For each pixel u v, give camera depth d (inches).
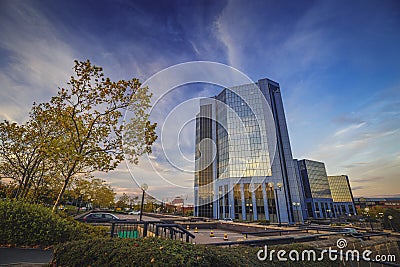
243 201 1118.4
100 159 267.1
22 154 347.9
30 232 195.6
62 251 128.6
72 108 273.6
